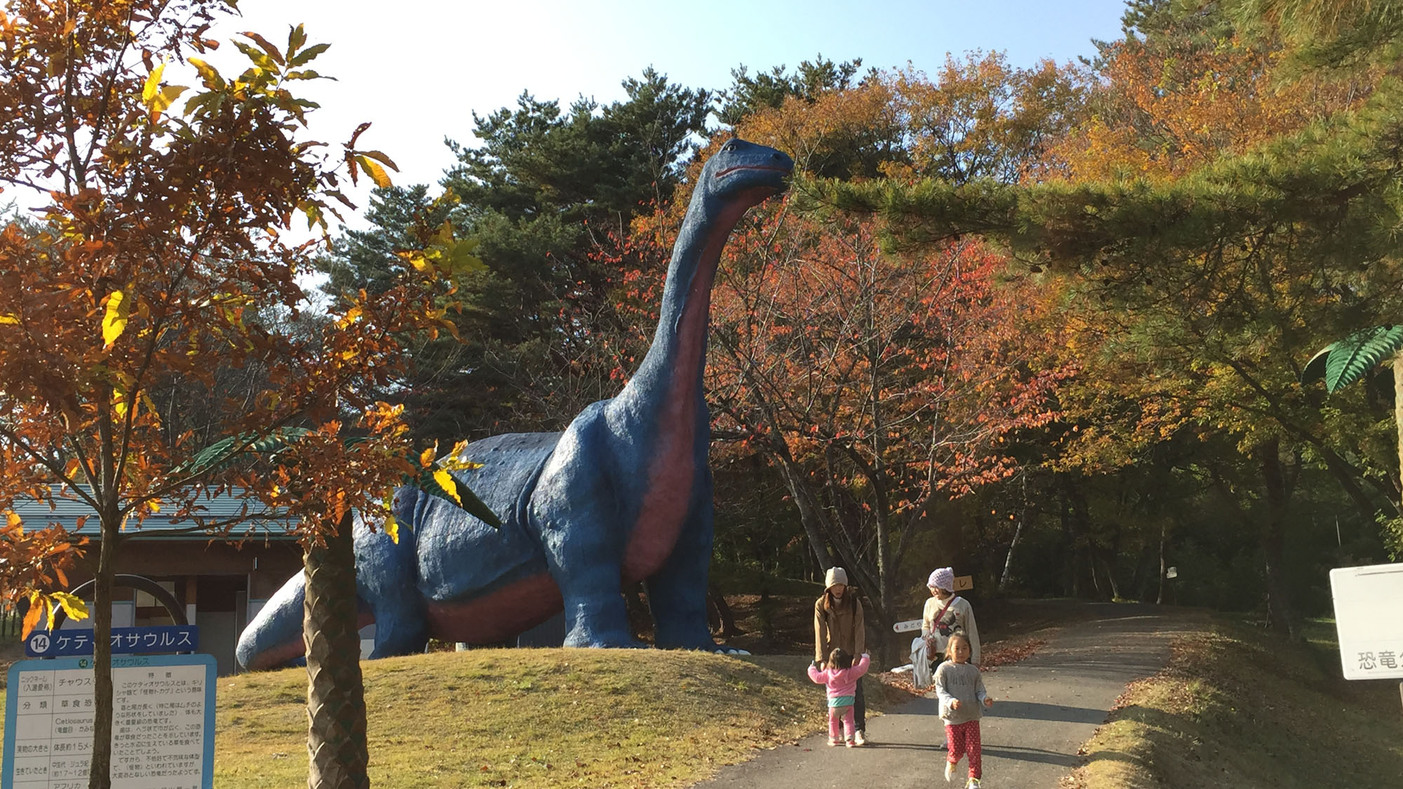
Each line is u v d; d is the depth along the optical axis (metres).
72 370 4.48
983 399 19.95
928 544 28.20
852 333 19.56
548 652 13.56
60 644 5.70
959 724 8.82
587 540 14.37
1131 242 10.59
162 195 4.88
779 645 28.50
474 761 10.02
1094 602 35.41
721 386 18.61
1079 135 28.91
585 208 32.25
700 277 14.23
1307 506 33.19
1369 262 10.90
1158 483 31.23
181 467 5.56
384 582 16.72
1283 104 19.44
